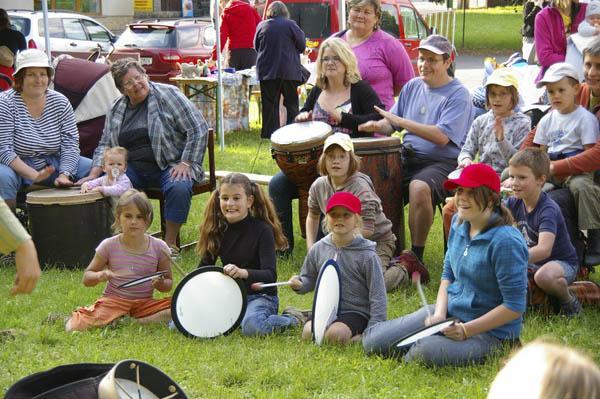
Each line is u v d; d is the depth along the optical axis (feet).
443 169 29.09
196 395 18.22
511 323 19.81
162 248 24.38
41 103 32.42
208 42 80.48
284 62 54.34
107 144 32.63
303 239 33.71
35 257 14.32
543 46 38.27
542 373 6.90
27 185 32.32
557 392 6.81
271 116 55.62
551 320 23.20
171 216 31.35
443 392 18.10
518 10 186.39
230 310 22.47
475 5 207.21
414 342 19.85
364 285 22.02
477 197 19.29
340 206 21.77
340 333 21.08
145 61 77.56
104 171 32.07
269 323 22.34
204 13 152.25
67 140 32.78
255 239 23.50
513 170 23.65
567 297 23.30
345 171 26.43
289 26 54.60
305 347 21.11
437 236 34.32
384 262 26.91
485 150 28.35
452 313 20.26
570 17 38.42
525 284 19.25
